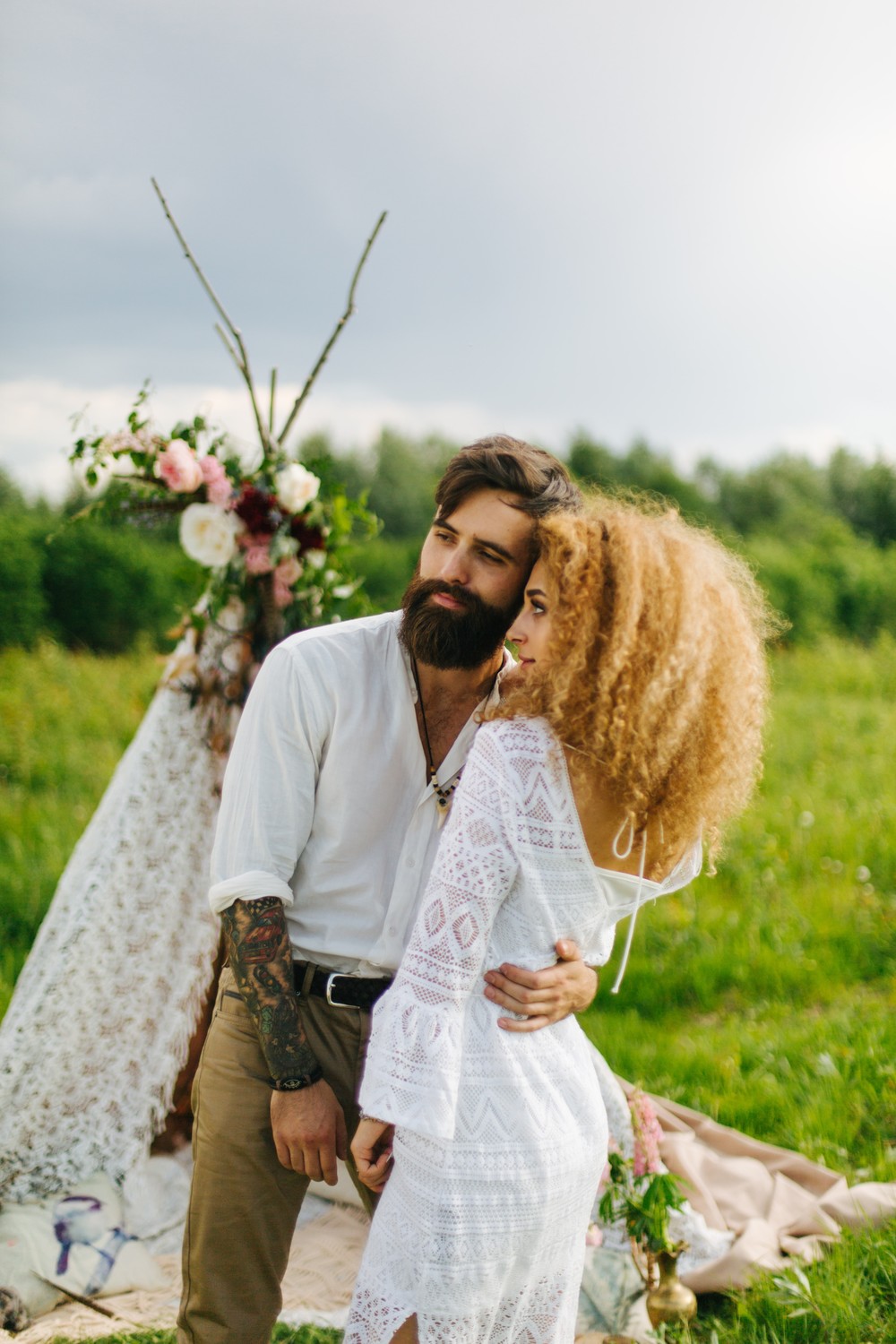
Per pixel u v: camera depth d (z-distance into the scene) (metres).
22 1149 2.90
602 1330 2.64
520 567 1.99
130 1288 2.76
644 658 1.69
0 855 5.86
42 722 9.10
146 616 14.37
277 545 2.98
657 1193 2.54
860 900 5.73
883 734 9.92
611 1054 4.02
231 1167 1.97
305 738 1.98
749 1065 3.96
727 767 1.78
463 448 2.06
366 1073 1.71
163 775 3.01
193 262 3.03
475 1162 1.66
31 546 14.12
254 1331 2.01
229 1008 2.04
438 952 1.68
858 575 19.02
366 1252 1.78
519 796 1.69
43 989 2.88
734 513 36.94
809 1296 2.56
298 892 2.07
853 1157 3.36
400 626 2.07
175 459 2.89
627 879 1.79
